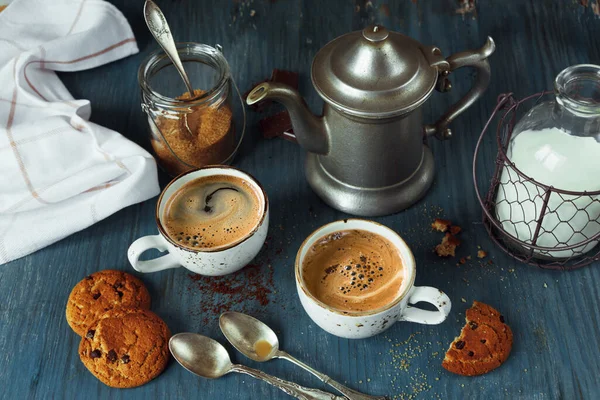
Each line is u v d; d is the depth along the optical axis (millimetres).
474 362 607
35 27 810
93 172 693
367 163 652
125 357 606
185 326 638
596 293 641
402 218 690
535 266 657
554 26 807
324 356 620
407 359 615
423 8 831
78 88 791
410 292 583
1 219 690
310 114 644
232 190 662
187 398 603
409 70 606
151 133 696
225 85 689
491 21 815
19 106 747
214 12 841
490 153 723
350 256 619
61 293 661
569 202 597
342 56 616
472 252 668
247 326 625
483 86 661
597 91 579
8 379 616
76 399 604
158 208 639
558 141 599
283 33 820
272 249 678
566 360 610
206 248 625
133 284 649
